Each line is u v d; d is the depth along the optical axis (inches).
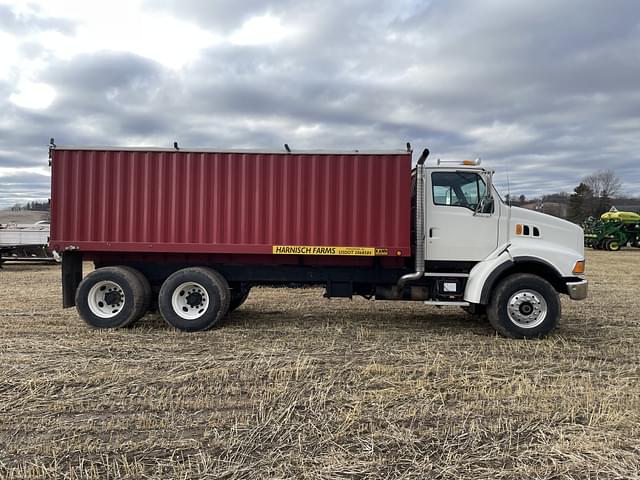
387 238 263.4
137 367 196.4
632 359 217.5
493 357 217.6
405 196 262.5
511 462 121.3
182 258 279.9
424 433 136.8
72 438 132.2
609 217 1152.2
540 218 267.6
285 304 362.3
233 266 283.0
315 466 118.5
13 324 283.3
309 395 166.2
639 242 1137.4
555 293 253.3
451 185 267.9
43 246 665.0
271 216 266.1
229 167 266.2
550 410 153.9
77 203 266.7
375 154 263.1
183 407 155.3
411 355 219.1
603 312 338.3
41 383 175.3
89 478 112.5
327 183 264.4
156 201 267.4
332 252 264.5
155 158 266.8
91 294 269.0
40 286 466.0
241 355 216.4
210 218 267.4
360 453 125.1
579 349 234.1
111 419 145.4
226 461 120.4
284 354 219.1
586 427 141.7
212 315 264.5
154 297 288.5
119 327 268.2
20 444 128.9
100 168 266.7
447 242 267.1
